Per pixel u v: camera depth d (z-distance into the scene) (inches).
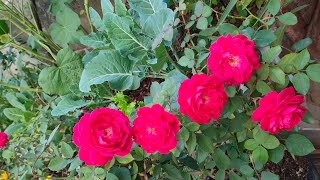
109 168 16.5
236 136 17.9
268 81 16.5
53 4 27.0
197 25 18.3
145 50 20.7
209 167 18.2
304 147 16.5
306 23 23.2
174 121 14.3
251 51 14.3
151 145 14.2
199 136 16.3
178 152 16.2
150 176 18.3
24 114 25.1
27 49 27.5
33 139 22.3
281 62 15.3
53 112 22.9
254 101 16.4
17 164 21.4
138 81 21.6
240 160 17.7
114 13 21.6
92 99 24.3
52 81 24.2
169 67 21.7
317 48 23.5
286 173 22.8
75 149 20.9
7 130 24.4
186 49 17.8
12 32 30.3
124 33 20.3
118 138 13.8
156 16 18.8
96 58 21.0
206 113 14.0
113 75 21.0
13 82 29.0
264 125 14.3
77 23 27.0
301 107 14.1
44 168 21.8
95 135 13.8
